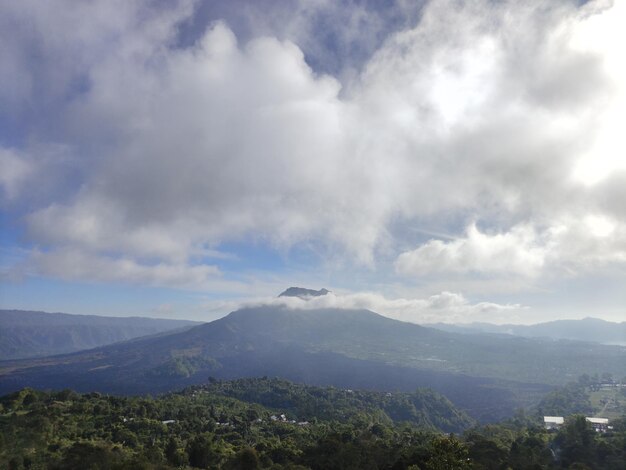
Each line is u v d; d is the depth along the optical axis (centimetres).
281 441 12862
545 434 11575
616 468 8019
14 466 8544
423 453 8869
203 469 9775
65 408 12888
